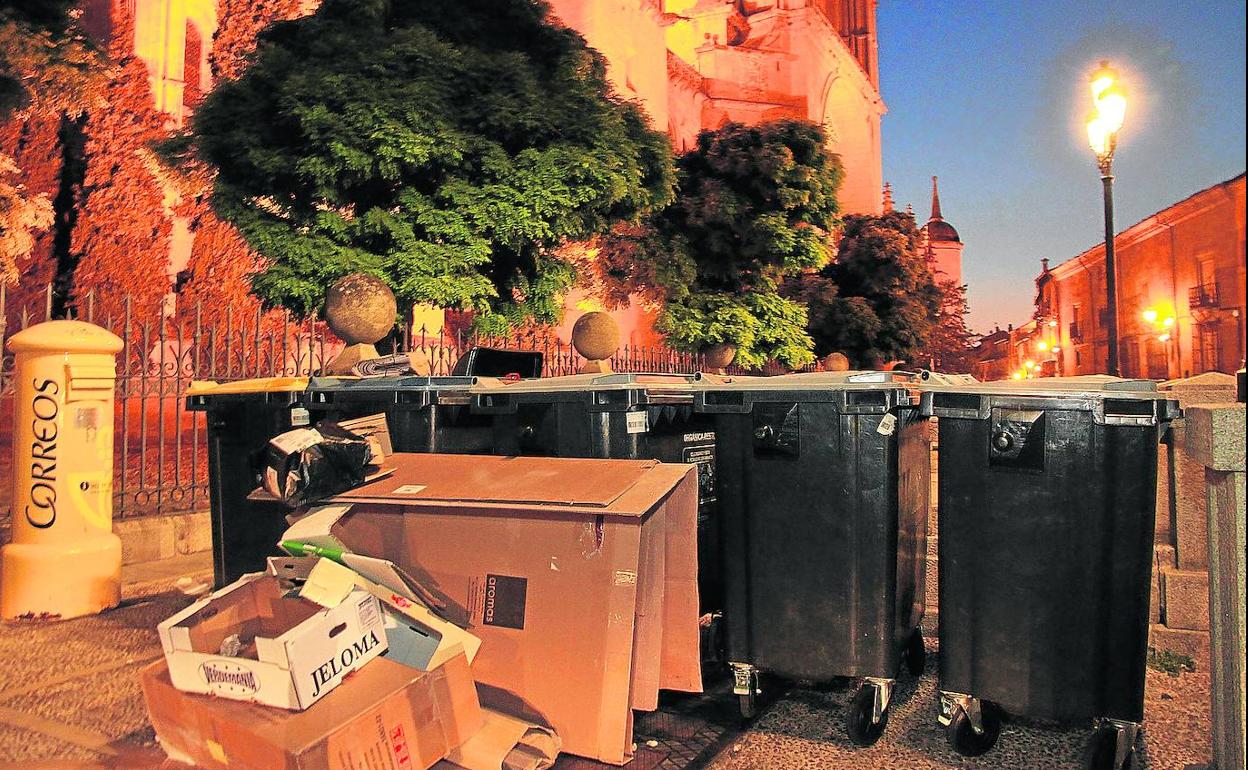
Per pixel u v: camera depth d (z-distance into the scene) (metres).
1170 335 44.56
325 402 4.38
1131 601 2.92
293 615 2.95
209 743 2.53
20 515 4.85
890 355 18.73
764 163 10.81
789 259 11.33
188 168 6.57
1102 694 2.96
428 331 9.87
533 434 3.93
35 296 14.52
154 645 4.38
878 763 3.12
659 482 2.92
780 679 4.07
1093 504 2.96
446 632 2.77
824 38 42.28
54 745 3.11
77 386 4.88
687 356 12.76
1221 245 39.69
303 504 3.27
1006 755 3.21
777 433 3.41
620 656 2.79
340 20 6.55
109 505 5.11
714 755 3.16
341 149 5.72
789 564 3.41
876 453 3.28
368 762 2.38
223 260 16.58
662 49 27.44
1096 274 56.34
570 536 2.92
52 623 4.74
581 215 6.73
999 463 3.10
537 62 7.15
